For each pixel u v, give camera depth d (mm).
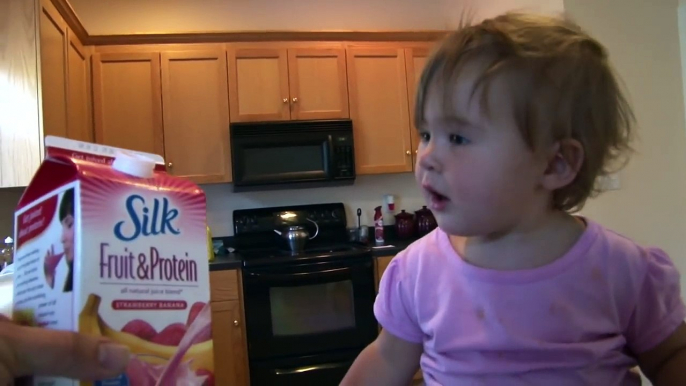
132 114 2855
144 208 458
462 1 3482
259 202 3264
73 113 2543
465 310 637
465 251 674
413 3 3479
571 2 2547
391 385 715
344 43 3100
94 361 376
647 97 2645
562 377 589
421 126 646
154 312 447
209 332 477
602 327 605
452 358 638
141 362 433
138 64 2869
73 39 2596
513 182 584
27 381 413
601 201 2521
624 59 2617
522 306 608
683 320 630
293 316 2564
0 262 2205
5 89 2064
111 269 429
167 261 462
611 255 631
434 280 682
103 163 482
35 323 446
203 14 3248
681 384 586
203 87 2924
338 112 3062
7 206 2566
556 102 587
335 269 2592
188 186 497
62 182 450
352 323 2625
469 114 584
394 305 728
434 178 605
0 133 2053
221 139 2932
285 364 2523
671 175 2652
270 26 3322
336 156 2994
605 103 624
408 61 3172
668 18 2713
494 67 582
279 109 2988
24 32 2082
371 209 3395
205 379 467
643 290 629
